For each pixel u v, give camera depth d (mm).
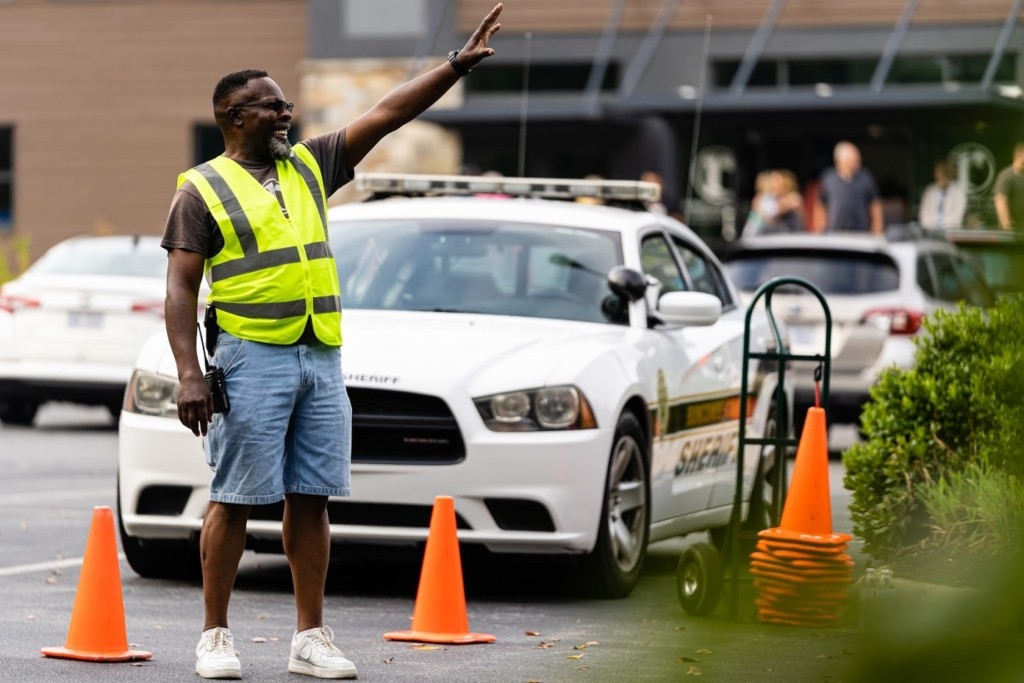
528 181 22891
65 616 16562
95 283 39031
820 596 16250
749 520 19688
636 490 19094
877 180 63531
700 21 65438
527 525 18016
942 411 17812
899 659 5090
